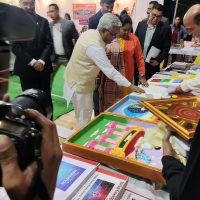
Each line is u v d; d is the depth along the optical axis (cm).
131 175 94
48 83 284
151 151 100
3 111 37
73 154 100
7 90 37
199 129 55
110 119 130
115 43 229
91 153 96
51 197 36
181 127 87
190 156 56
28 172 34
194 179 53
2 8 31
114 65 231
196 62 294
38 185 33
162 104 113
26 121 38
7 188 32
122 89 232
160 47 304
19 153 34
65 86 210
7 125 36
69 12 631
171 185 67
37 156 36
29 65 257
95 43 177
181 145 83
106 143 106
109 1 279
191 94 172
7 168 32
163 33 298
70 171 84
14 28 33
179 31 516
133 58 241
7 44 34
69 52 362
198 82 163
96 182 81
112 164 93
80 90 198
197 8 148
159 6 295
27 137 35
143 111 145
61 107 340
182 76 233
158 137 107
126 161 90
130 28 233
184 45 441
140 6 530
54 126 41
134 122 125
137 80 287
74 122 290
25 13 35
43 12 652
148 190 85
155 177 85
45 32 264
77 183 78
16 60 254
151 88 196
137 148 102
